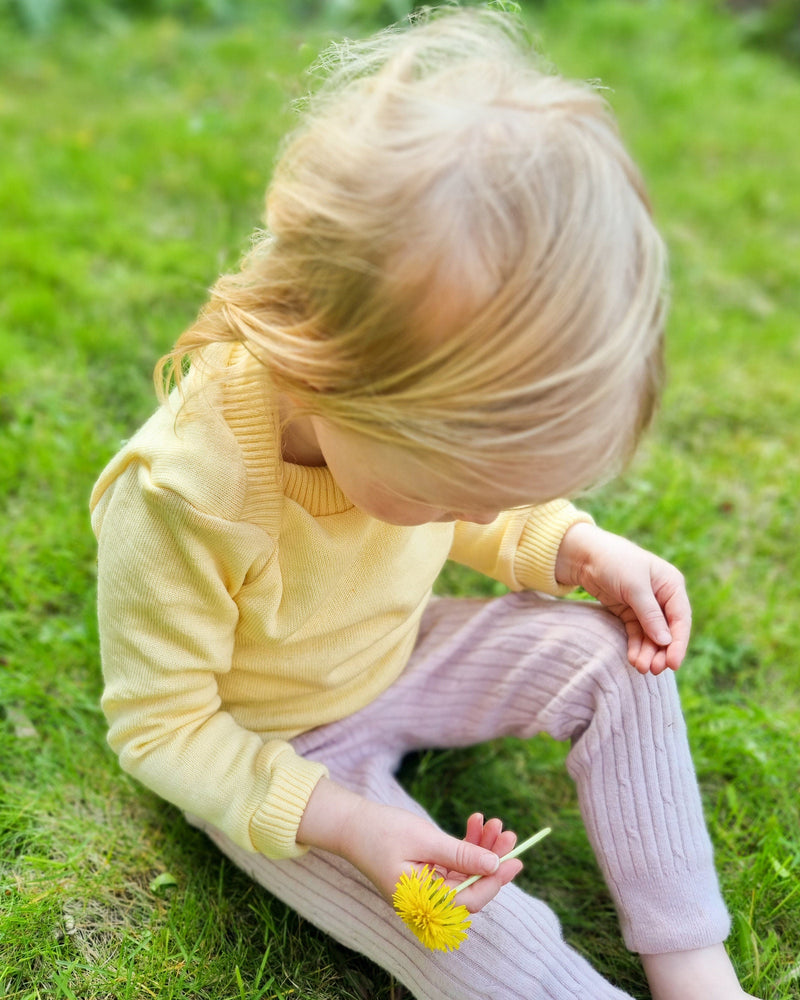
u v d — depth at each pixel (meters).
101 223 1.73
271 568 0.91
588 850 1.07
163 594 0.89
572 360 0.77
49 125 2.06
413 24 0.92
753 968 0.99
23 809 1.04
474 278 0.76
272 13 2.71
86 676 1.14
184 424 0.89
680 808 0.96
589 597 1.19
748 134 2.32
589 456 0.80
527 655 1.01
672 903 0.95
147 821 1.05
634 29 2.79
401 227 0.76
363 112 0.80
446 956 0.91
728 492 1.38
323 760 0.99
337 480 0.85
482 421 0.78
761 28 2.94
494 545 1.03
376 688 1.00
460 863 0.88
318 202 0.79
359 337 0.78
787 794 1.09
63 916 0.99
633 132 2.27
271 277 0.82
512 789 1.11
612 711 0.97
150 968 0.96
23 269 1.58
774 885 1.03
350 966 0.99
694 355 1.58
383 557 0.95
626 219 0.78
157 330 1.48
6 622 1.17
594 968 1.00
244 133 2.02
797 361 1.61
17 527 1.24
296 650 0.95
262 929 1.00
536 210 0.76
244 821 0.92
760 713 1.13
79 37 2.52
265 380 0.87
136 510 0.89
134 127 2.06
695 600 1.24
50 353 1.44
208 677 0.93
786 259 1.85
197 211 1.79
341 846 0.91
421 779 1.10
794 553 1.32
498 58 0.83
